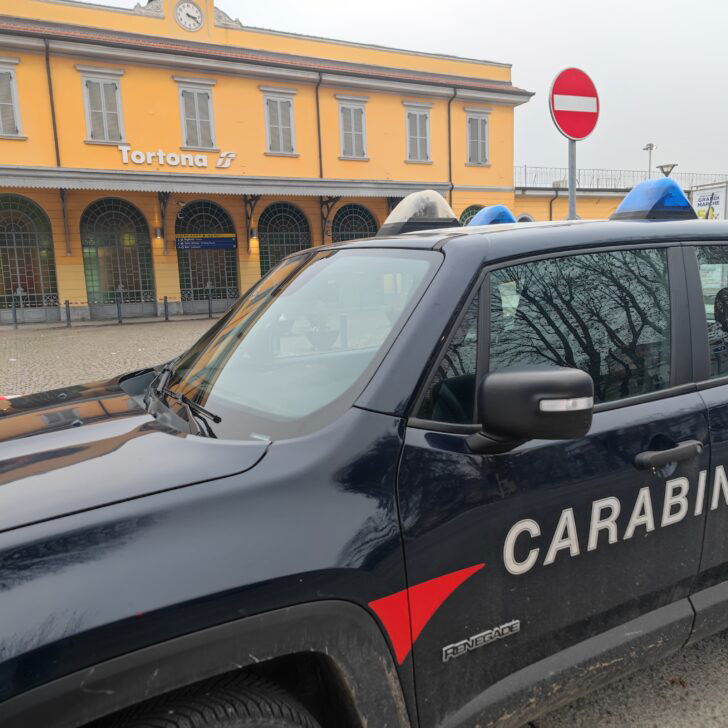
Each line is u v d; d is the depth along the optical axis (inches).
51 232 727.7
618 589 68.4
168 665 44.0
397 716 54.4
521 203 1027.3
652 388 73.2
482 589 58.6
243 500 50.4
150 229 775.7
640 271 75.5
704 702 84.7
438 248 68.6
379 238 84.4
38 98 701.3
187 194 788.0
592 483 64.8
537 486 61.4
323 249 91.4
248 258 834.8
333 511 51.8
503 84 971.9
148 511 48.3
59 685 40.6
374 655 52.4
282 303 82.1
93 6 734.5
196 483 51.6
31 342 539.8
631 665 70.2
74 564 44.2
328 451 54.7
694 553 74.4
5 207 708.0
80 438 65.4
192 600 44.6
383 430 56.4
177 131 771.4
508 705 61.2
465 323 62.3
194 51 756.0
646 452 68.5
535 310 67.2
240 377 73.8
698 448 72.1
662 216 82.7
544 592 62.8
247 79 800.9
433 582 55.4
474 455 58.8
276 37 832.3
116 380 99.1
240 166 810.8
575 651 66.1
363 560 51.3
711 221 85.1
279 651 48.0
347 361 64.3
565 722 81.6
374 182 843.4
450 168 937.5
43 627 41.0
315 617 49.1
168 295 791.7
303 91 835.4
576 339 69.1
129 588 43.9
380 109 882.8
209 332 94.4
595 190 1066.1
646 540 69.8
